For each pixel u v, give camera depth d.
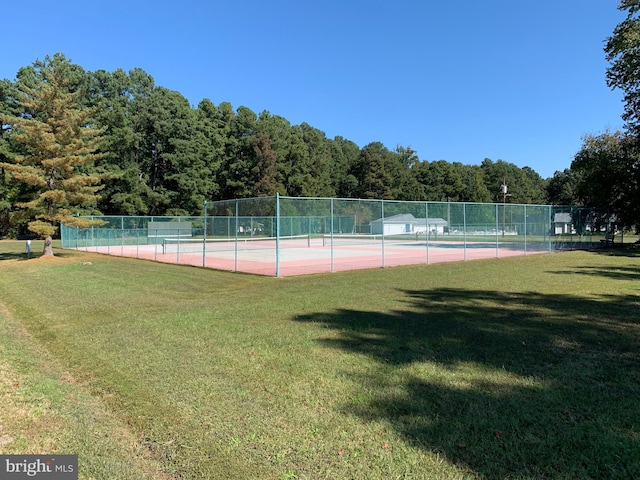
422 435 3.31
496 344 5.71
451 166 97.38
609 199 28.89
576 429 3.37
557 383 4.33
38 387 4.46
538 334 6.19
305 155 75.25
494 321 7.02
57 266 17.59
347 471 2.86
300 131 86.94
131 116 54.88
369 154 85.81
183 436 3.38
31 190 44.59
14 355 5.62
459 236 30.94
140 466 2.99
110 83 55.53
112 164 51.28
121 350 5.78
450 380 4.45
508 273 13.77
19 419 3.69
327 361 5.11
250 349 5.66
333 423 3.54
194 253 24.42
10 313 8.80
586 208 27.56
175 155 54.28
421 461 2.96
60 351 5.93
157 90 59.50
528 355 5.23
